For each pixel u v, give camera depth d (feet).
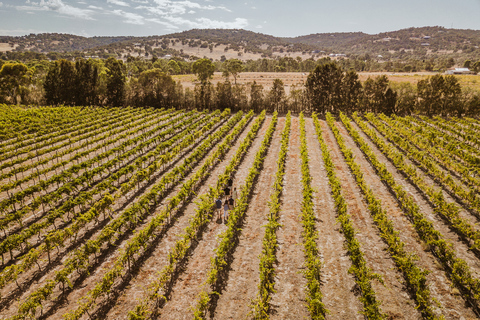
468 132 104.42
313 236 42.70
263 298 33.58
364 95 152.56
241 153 85.51
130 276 39.52
